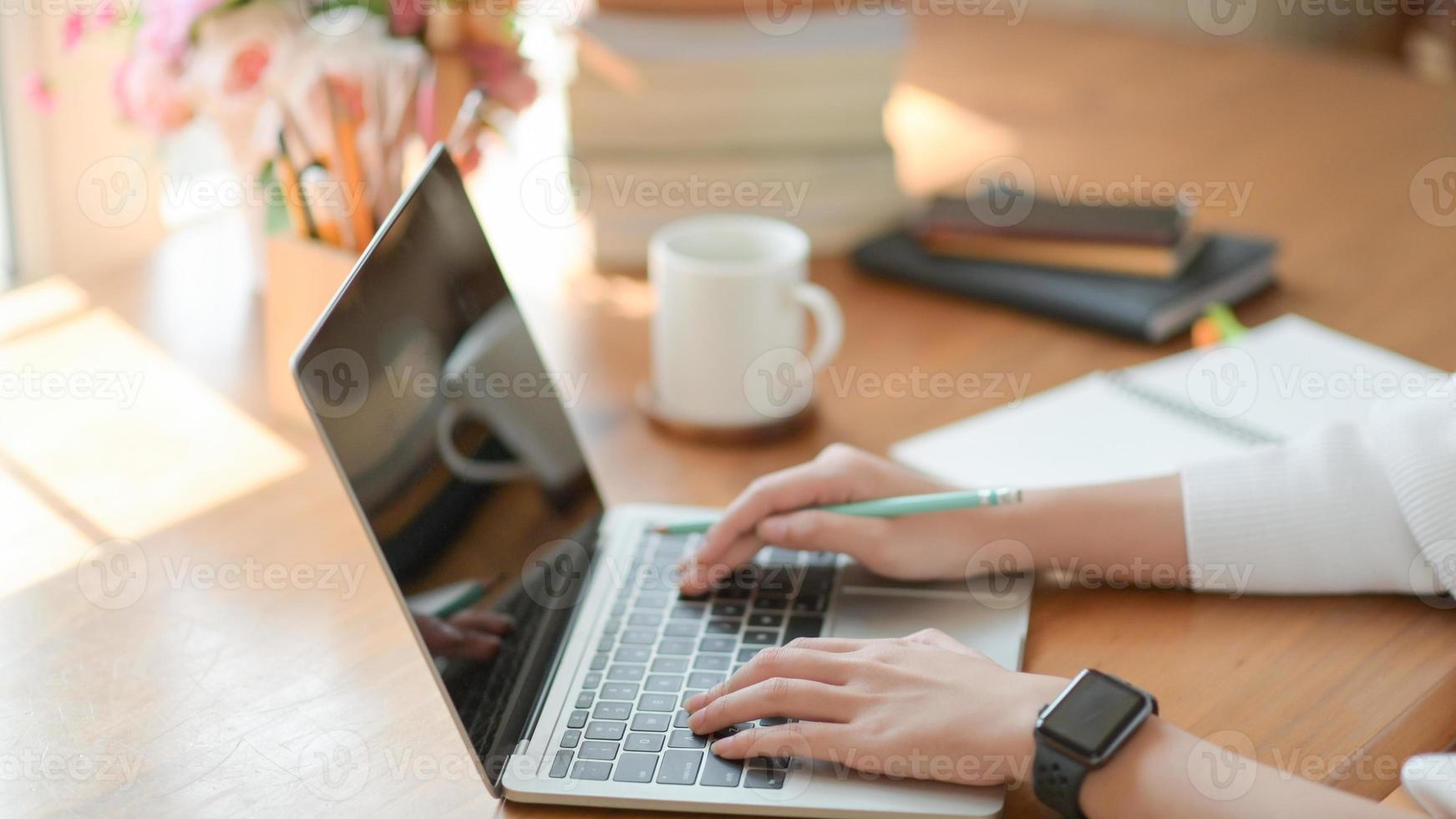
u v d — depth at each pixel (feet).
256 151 3.49
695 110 4.40
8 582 2.92
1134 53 6.45
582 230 4.79
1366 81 6.12
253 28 3.39
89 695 2.59
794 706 2.35
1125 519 2.88
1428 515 2.69
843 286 4.39
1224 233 4.45
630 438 3.53
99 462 3.37
